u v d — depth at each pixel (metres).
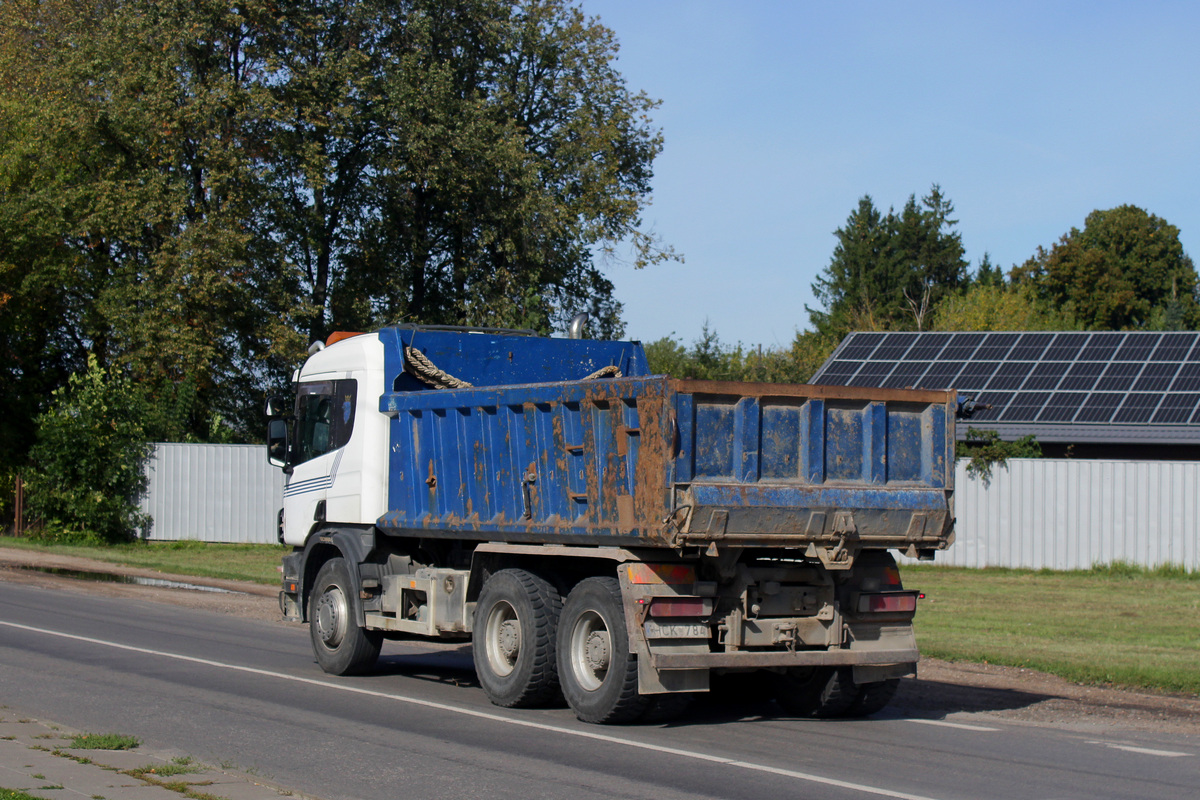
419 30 36.78
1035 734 9.03
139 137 35.69
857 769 7.59
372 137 38.72
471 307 38.09
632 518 8.60
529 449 9.72
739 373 44.81
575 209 38.75
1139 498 25.91
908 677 11.95
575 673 9.16
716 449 8.57
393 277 39.97
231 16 33.62
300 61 35.66
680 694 9.01
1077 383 31.30
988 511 27.12
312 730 8.70
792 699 9.89
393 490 11.48
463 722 9.10
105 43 34.94
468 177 36.09
